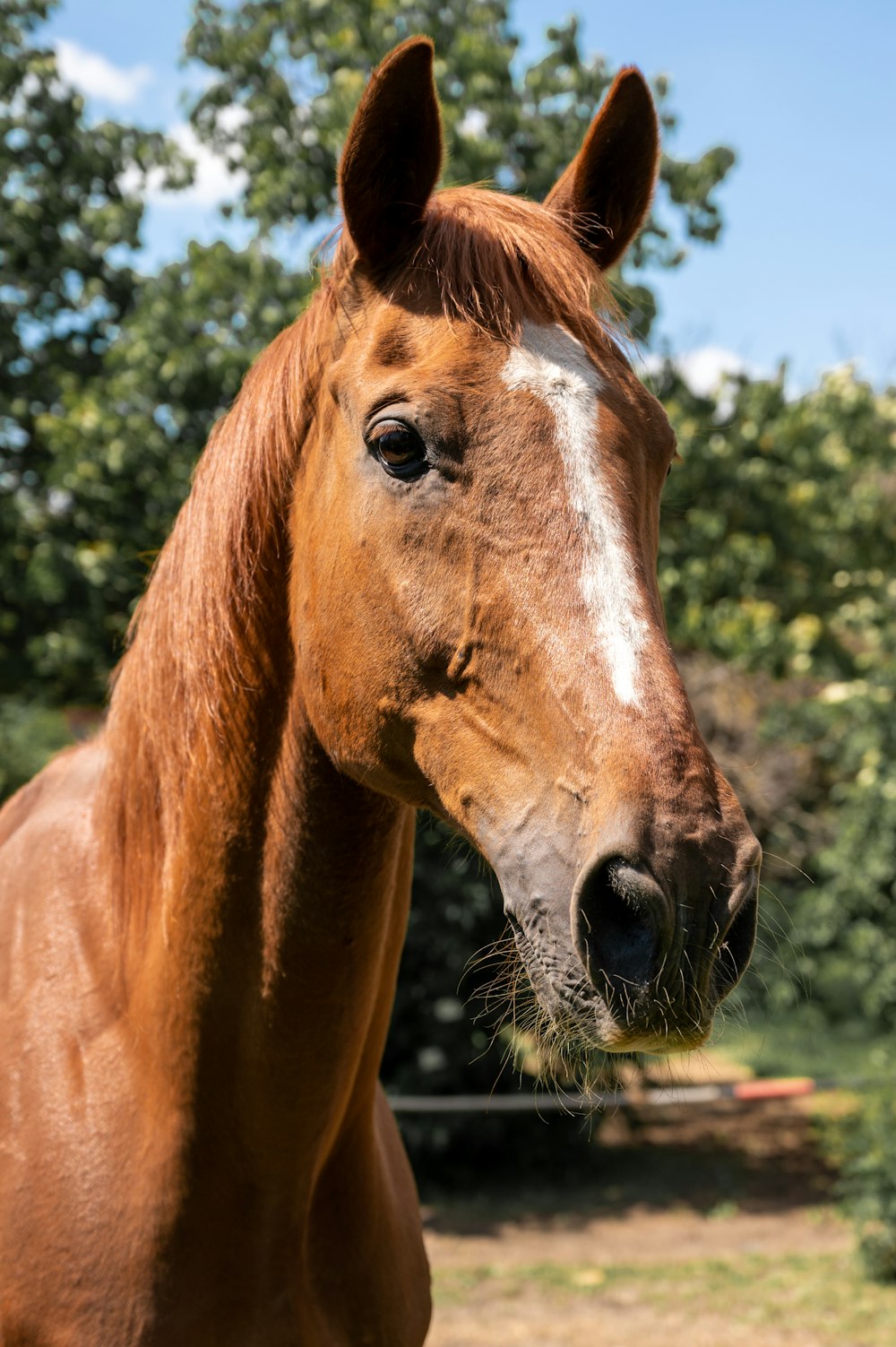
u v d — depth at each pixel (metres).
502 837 1.31
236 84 8.01
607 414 1.37
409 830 1.84
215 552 1.65
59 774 2.17
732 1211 6.82
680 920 1.13
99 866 1.82
